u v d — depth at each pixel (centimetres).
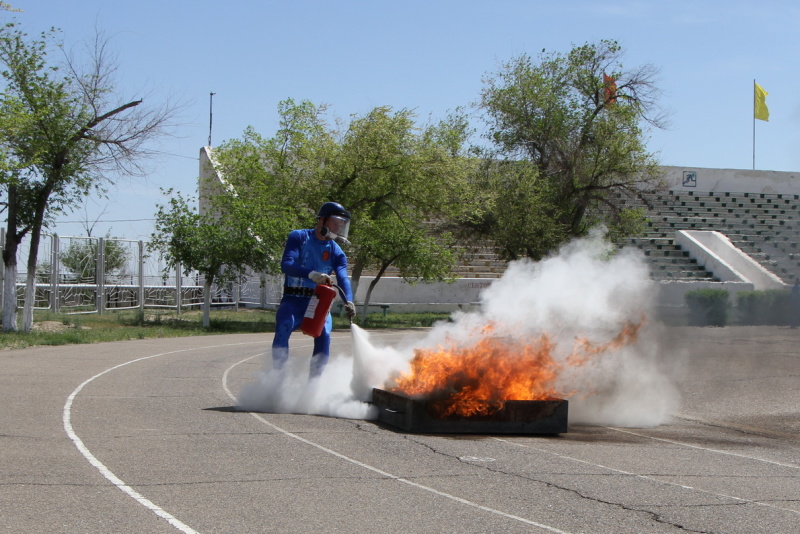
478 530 530
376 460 732
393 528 529
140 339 2395
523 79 4134
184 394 1141
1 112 2031
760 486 683
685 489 660
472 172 3972
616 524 552
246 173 3597
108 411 971
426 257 3500
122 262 3653
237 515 548
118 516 539
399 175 3562
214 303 4225
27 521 523
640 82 4147
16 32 2273
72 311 3269
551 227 3862
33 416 923
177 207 2975
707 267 4309
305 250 1054
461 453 774
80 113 2361
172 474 659
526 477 682
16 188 2333
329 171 3541
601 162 4022
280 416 959
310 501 588
